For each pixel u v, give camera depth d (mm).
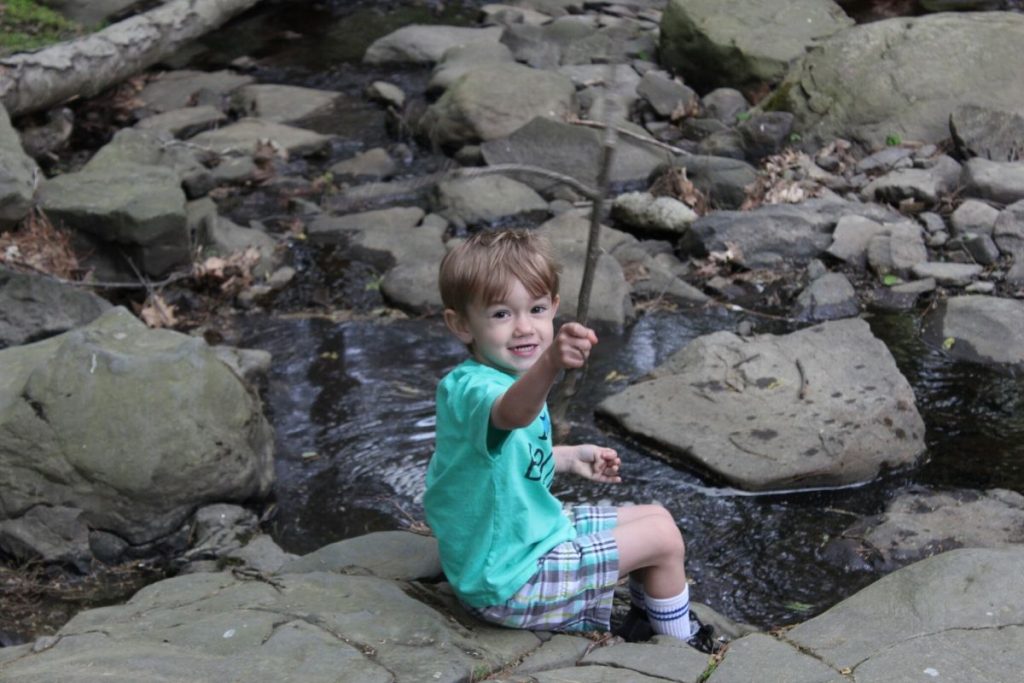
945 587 3605
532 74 9336
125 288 7086
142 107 10070
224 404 5141
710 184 8008
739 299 6875
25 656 3494
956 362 6098
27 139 9000
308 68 11031
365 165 8898
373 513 5098
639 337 6473
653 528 3676
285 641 3453
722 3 9961
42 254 6977
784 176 8094
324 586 3816
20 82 8820
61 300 6328
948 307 6398
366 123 9758
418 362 6301
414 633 3523
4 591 4672
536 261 3533
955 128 8055
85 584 4727
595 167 8391
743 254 7195
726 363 5844
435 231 7672
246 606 3715
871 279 6930
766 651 3406
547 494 3656
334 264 7379
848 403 5516
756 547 4754
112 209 6973
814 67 8875
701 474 5238
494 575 3551
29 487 4848
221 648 3445
